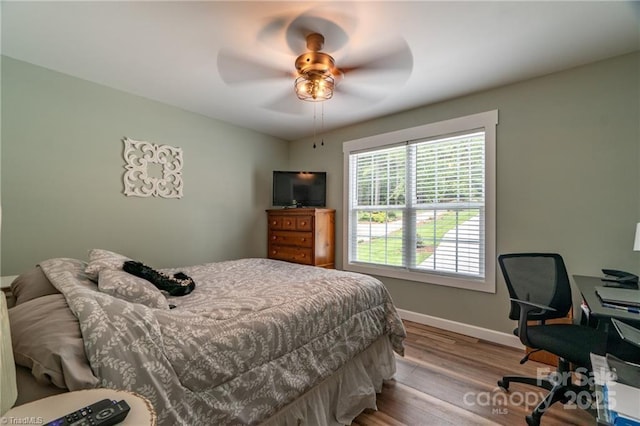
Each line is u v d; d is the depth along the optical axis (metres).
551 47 1.96
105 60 2.17
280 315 1.35
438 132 2.94
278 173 3.88
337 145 3.88
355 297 1.80
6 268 2.12
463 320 2.81
